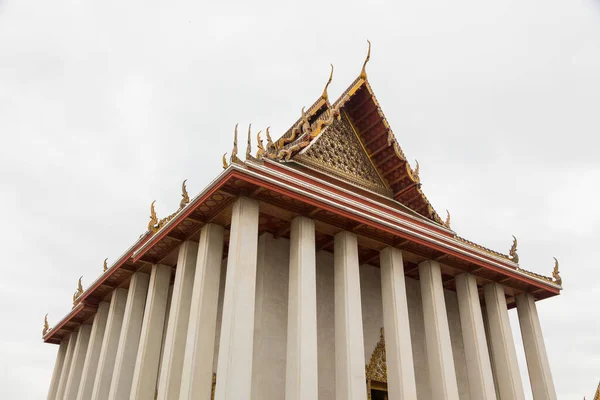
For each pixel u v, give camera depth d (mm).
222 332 11492
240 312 11648
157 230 15953
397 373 13758
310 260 13344
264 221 14766
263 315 14227
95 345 19781
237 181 12703
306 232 13680
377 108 19641
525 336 18656
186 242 15078
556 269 19609
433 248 15812
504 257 18469
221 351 11242
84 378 19234
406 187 19828
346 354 12906
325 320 15758
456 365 18625
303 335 12203
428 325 15703
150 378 14922
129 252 17188
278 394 13617
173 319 13977
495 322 17656
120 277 18594
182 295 14258
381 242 15383
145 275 18031
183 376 12227
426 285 16203
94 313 21547
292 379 11852
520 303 19219
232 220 12953
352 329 13258
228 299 11758
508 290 18969
